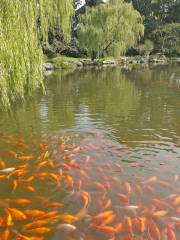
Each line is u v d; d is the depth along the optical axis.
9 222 6.04
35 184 7.60
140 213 6.46
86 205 6.73
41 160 8.99
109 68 40.22
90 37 42.28
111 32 43.47
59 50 47.84
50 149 9.82
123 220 6.23
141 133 11.53
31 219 6.17
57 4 16.91
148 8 72.62
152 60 54.59
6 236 5.67
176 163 8.88
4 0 11.23
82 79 27.83
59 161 8.91
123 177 8.00
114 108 15.73
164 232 5.92
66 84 24.41
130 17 44.28
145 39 64.50
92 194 7.16
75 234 5.84
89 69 38.25
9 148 9.91
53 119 13.41
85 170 8.33
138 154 9.49
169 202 6.86
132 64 49.09
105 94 19.91
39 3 13.89
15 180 7.75
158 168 8.55
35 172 8.25
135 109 15.49
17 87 12.03
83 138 10.88
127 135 11.28
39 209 6.63
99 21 43.00
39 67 13.71
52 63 39.22
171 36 64.50
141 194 7.18
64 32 18.12
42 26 14.11
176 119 13.55
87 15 43.53
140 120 13.35
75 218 6.25
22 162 8.85
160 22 69.81
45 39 14.65
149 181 7.76
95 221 6.17
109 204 6.72
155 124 12.73
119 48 44.03
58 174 8.09
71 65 39.69
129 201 6.89
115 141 10.62
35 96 18.56
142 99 18.22
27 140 10.70
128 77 29.94
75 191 7.29
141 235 5.82
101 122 12.98
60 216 6.23
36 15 13.27
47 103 16.67
